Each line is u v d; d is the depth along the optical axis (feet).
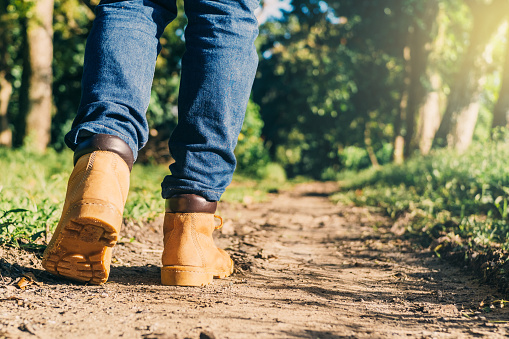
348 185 50.03
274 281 7.20
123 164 5.38
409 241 12.85
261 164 72.08
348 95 78.18
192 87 6.05
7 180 14.39
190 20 6.14
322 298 6.22
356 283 7.52
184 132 6.17
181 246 6.33
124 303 5.13
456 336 4.48
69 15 50.52
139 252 8.86
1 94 46.88
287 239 13.11
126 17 5.59
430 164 31.24
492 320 5.16
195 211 6.37
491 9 47.42
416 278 8.14
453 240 10.99
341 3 60.95
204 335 3.99
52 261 5.52
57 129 61.36
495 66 56.03
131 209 12.48
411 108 59.57
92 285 5.90
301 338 4.20
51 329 4.08
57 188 14.03
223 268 7.02
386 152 107.45
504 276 7.27
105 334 4.01
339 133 92.58
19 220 8.17
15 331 3.96
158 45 5.79
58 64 54.90
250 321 4.68
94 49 5.46
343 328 4.67
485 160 21.65
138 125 5.54
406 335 4.50
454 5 55.83
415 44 57.52
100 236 5.24
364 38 65.92
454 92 49.62
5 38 47.14
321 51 78.48
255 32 6.32
